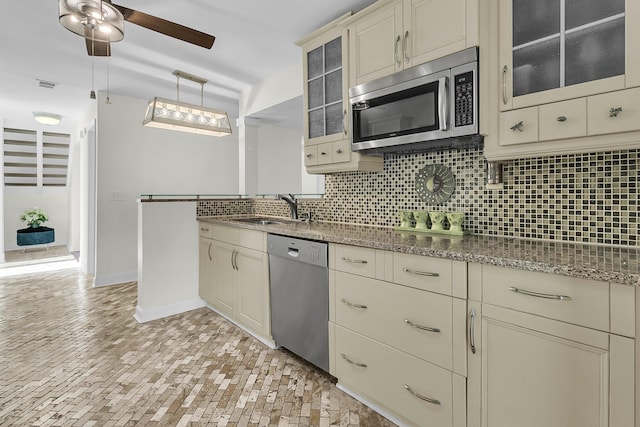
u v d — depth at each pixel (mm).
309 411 1619
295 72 3049
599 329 941
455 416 1274
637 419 886
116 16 1676
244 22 2307
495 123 1456
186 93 3883
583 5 1219
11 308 3105
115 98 3943
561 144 1283
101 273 3881
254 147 3906
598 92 1175
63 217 6625
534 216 1606
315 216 2768
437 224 1870
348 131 2072
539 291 1054
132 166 4090
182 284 3014
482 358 1191
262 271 2301
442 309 1303
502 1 1414
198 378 1910
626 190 1362
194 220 3104
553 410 1031
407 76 1707
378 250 1541
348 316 1701
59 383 1850
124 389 1795
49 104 4449
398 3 1749
